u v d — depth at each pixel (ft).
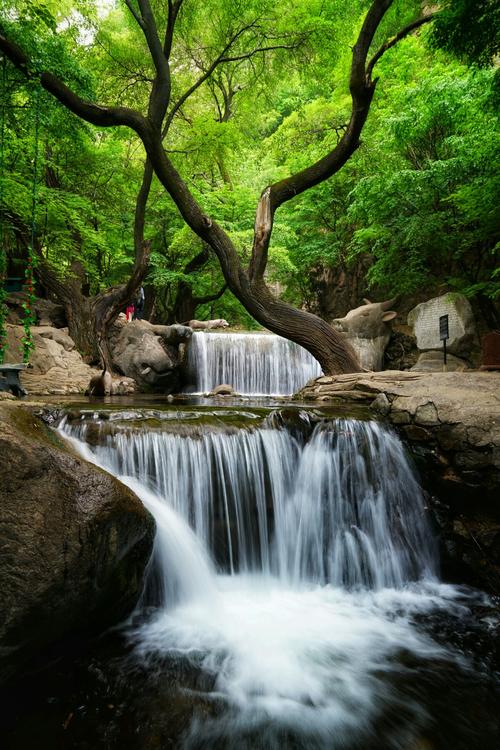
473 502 17.89
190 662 11.27
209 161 60.08
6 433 9.64
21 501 9.18
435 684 10.87
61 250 48.93
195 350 44.91
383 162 50.14
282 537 17.40
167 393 42.70
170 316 72.69
